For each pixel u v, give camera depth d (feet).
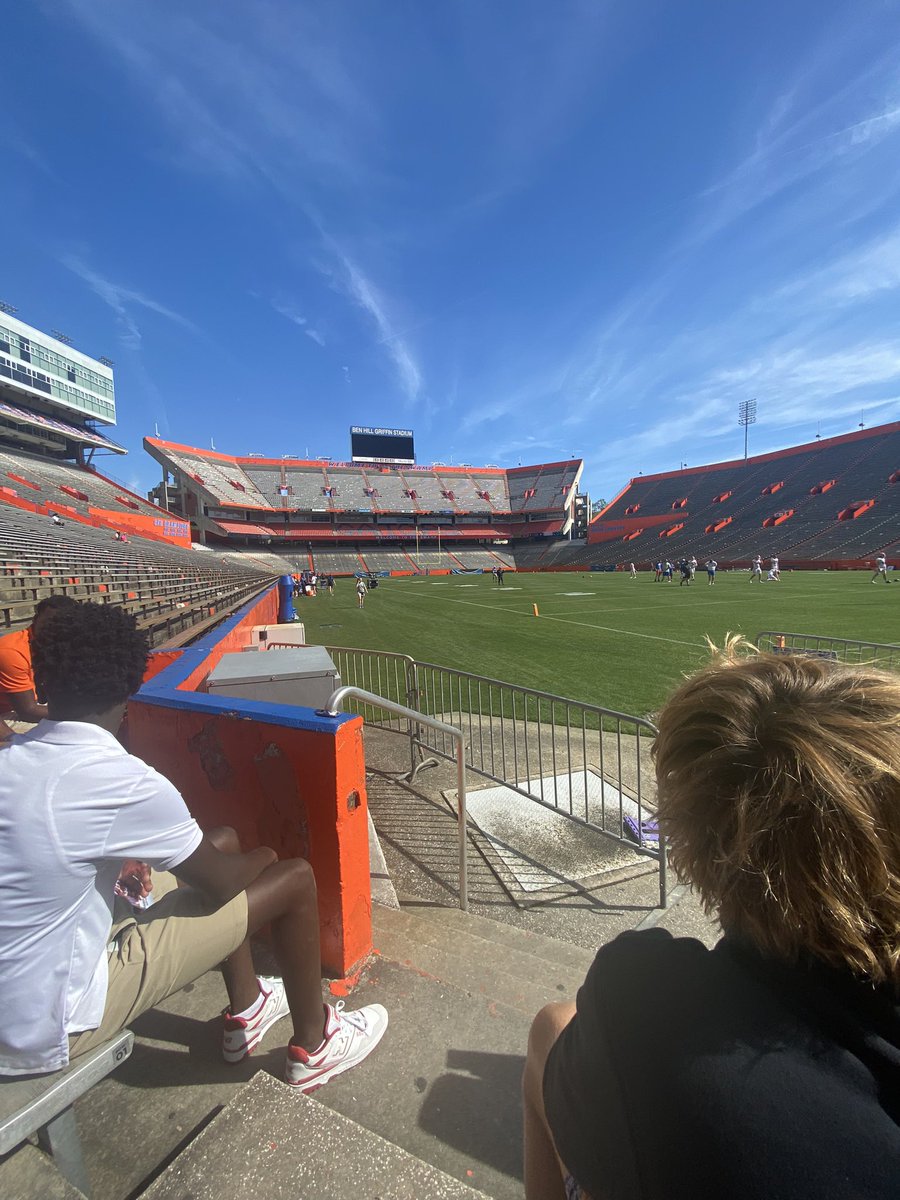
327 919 7.66
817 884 2.19
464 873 10.68
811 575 133.59
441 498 295.48
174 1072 6.17
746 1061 2.11
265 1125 4.50
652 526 243.40
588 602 82.74
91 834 4.17
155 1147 5.34
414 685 18.48
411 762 17.52
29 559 47.52
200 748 8.32
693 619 59.16
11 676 12.92
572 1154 2.58
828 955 2.29
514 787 14.52
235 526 241.96
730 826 2.54
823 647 33.45
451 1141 5.50
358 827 7.70
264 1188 4.09
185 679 11.19
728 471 254.06
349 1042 6.28
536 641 47.34
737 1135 1.95
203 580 83.35
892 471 189.88
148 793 4.44
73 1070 4.28
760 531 195.42
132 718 9.07
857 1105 1.95
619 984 2.61
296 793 7.50
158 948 4.92
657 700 27.61
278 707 7.89
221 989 7.48
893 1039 2.11
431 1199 4.01
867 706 2.57
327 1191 4.07
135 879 6.53
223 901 5.09
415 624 61.82
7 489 112.37
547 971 8.11
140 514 167.12
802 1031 2.19
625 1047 2.40
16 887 3.98
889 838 2.22
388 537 277.23
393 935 8.84
